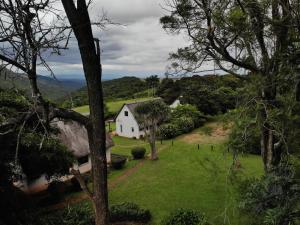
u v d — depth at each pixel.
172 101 63.06
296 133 9.75
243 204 8.13
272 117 9.75
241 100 10.84
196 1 11.49
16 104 13.17
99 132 6.99
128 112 47.94
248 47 11.41
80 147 28.20
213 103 42.84
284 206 6.96
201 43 11.99
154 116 32.72
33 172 18.16
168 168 29.48
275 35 10.33
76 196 23.22
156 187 24.33
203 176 25.92
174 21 12.55
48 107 7.04
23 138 11.99
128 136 48.62
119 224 17.17
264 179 8.27
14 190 16.39
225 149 11.07
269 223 7.26
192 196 21.73
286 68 9.67
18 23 6.05
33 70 6.31
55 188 21.94
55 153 17.33
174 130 43.88
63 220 16.06
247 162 27.95
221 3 10.89
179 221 15.41
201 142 39.41
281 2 9.48
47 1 6.26
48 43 6.04
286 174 7.97
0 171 14.29
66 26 6.16
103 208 7.17
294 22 9.49
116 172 29.38
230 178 10.86
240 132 10.35
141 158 34.06
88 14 6.32
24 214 15.68
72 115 7.07
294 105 9.74
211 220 17.05
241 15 10.12
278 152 11.23
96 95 6.82
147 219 17.95
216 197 20.92
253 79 10.58
